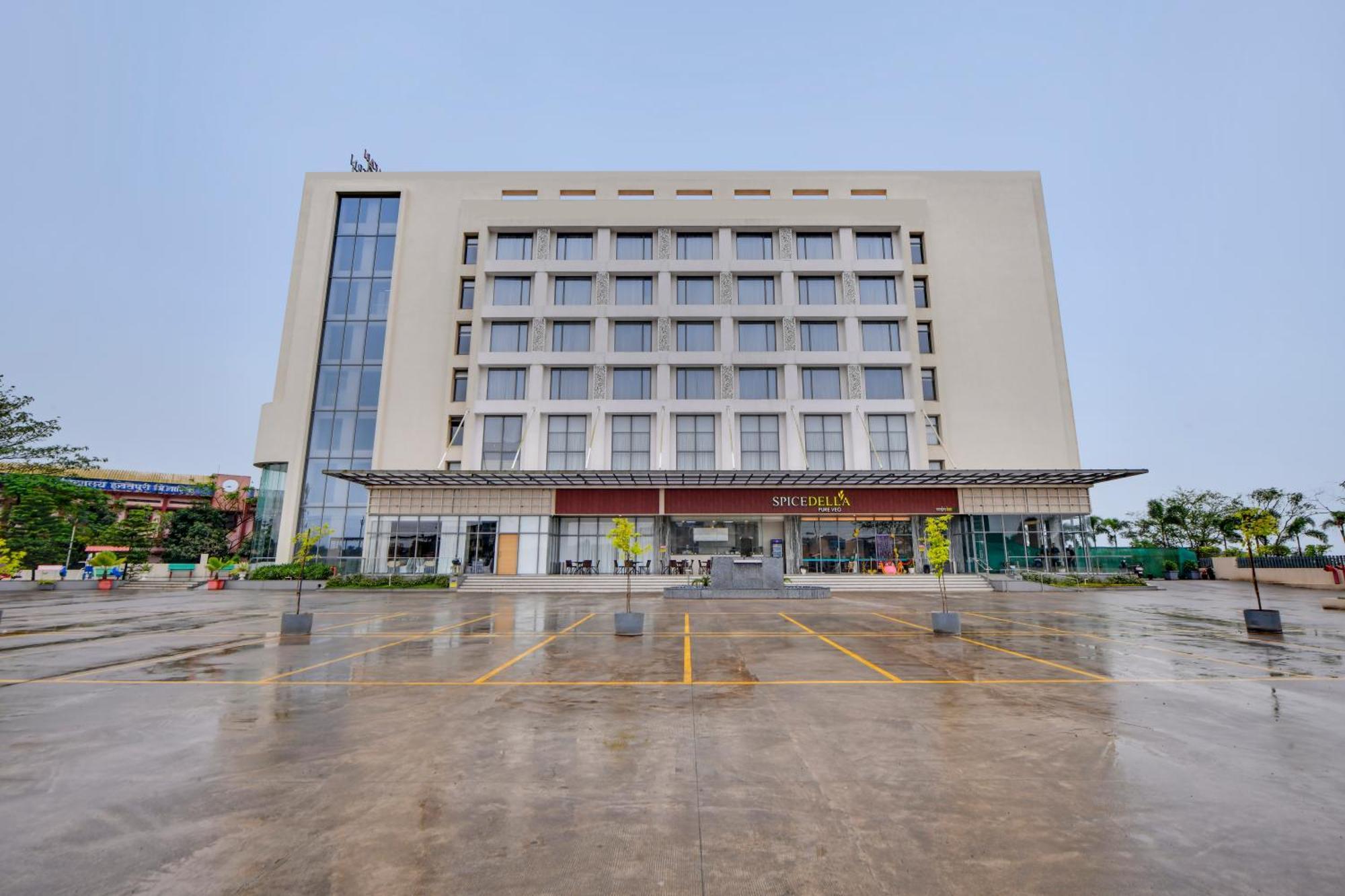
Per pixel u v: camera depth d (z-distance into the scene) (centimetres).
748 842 368
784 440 3638
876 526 3475
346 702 727
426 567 3412
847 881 325
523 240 3912
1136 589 2948
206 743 559
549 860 347
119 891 315
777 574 2616
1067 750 541
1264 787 454
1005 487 3431
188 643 1234
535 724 626
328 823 393
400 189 4019
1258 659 1036
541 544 3419
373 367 3797
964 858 349
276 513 3588
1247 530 1440
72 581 3219
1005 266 3928
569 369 3744
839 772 486
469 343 3844
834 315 3734
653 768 495
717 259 3859
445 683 838
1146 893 312
